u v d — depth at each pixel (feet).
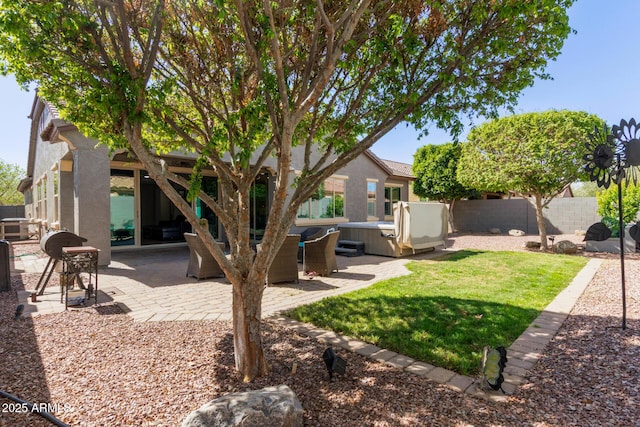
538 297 17.85
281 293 19.22
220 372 10.05
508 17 9.02
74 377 9.70
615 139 14.39
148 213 45.27
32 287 20.39
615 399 8.55
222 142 9.44
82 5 8.16
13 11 7.14
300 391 9.09
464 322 14.06
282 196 9.10
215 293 19.11
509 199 59.57
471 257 32.01
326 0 9.87
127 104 8.05
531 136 32.04
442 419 7.84
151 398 8.70
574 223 54.03
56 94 9.82
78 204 25.67
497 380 8.79
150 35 8.70
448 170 58.49
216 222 44.42
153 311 15.75
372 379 9.71
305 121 12.78
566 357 10.99
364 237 35.24
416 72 11.66
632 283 21.13
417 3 9.71
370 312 15.47
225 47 10.43
